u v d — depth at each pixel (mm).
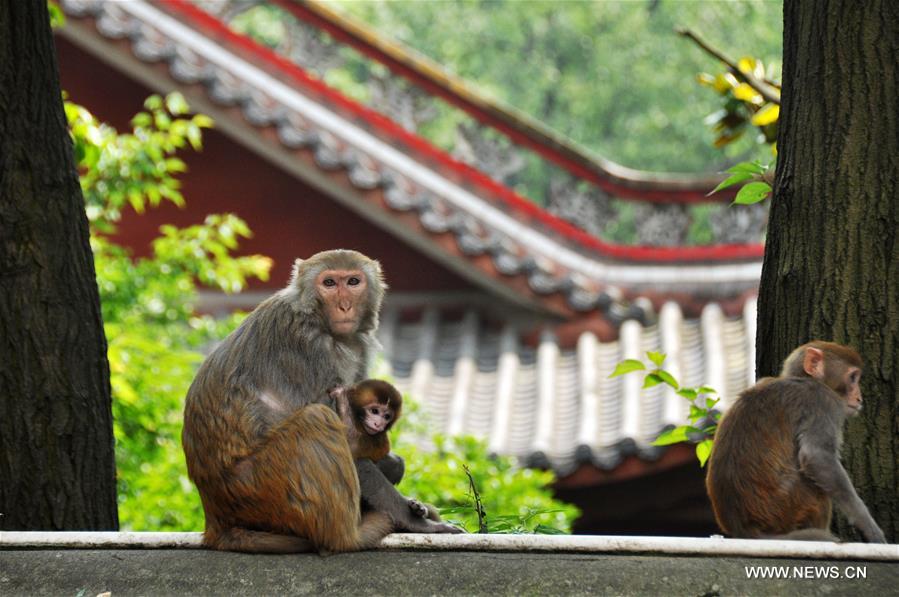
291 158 15773
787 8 7375
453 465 10484
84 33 15797
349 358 6914
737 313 15672
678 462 13039
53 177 7547
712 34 30375
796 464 6555
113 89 16281
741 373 14141
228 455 6480
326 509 6340
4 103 7441
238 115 15766
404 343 15820
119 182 12352
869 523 6320
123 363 11188
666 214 16359
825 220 6965
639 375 14500
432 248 15711
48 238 7484
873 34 6984
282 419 6590
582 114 30312
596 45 30859
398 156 16688
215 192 16312
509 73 30953
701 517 13867
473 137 16703
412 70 16781
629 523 14102
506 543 6340
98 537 6535
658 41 30406
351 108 16828
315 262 6883
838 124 6988
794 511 6555
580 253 16328
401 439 12164
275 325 6762
